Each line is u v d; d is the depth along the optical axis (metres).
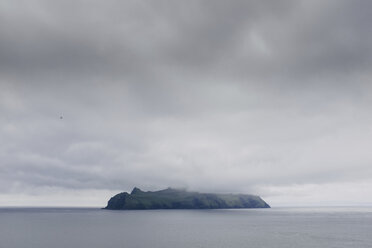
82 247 123.38
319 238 145.38
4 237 154.62
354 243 129.62
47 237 153.50
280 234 163.00
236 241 136.62
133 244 129.50
